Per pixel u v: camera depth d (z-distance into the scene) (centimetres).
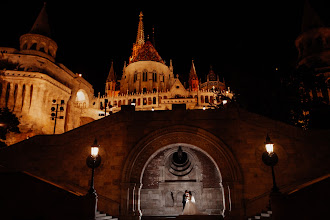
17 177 1402
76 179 1870
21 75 4609
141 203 2508
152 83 7806
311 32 5053
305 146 1802
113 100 6938
